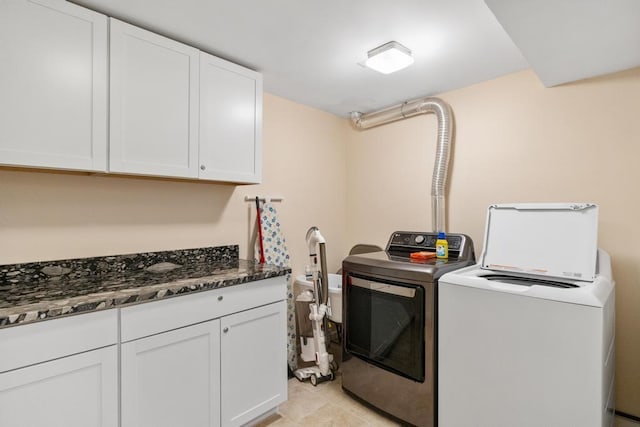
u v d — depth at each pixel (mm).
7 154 1299
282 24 1680
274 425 1886
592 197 2008
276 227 2639
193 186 2229
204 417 1601
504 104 2354
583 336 1308
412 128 2891
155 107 1710
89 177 1783
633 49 1653
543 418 1396
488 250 1914
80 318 1240
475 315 1598
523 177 2271
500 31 1753
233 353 1727
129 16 1603
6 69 1303
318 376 2367
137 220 1961
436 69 2230
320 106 3018
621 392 1910
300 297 2467
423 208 2812
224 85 2006
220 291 1678
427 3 1506
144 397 1404
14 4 1318
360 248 3127
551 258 1699
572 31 1481
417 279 1815
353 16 1611
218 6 1525
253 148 2162
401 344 1886
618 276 1919
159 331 1453
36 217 1619
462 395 1642
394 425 1892
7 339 1089
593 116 2006
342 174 3379
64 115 1436
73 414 1224
